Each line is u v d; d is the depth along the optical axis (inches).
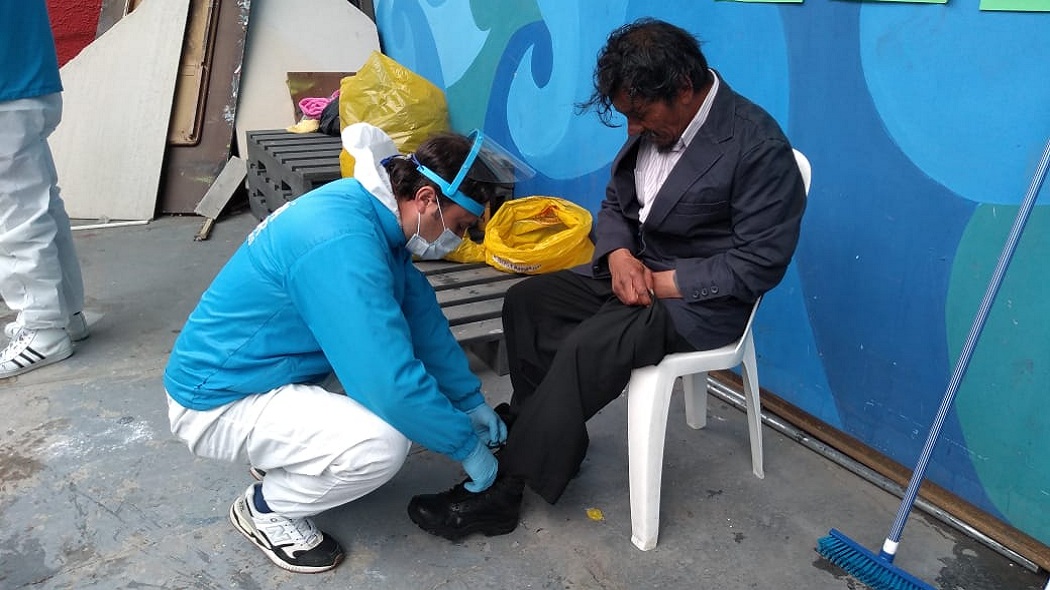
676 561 81.0
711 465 98.0
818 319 99.4
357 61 213.8
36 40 105.1
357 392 67.9
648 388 79.7
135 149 187.6
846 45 89.4
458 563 79.7
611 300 86.2
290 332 69.9
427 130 167.8
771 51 98.8
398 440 71.9
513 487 82.6
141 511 85.4
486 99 165.5
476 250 136.3
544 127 146.8
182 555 79.2
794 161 78.0
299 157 162.7
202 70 192.9
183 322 134.0
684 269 81.3
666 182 81.4
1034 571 80.0
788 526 86.7
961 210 81.0
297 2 207.8
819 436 102.0
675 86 73.4
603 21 126.0
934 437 73.6
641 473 80.6
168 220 189.5
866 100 88.4
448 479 93.0
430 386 69.3
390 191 69.9
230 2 196.1
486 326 116.1
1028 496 80.4
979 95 77.3
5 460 93.4
